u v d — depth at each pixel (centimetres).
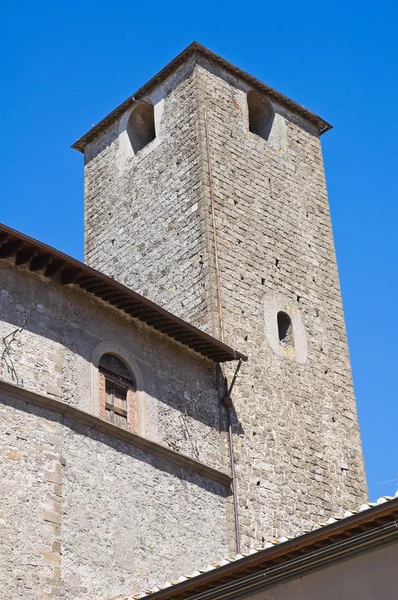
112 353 2720
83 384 2589
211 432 2909
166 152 3616
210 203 3366
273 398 3166
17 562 2250
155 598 2072
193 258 3291
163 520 2622
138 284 3453
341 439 3316
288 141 3828
